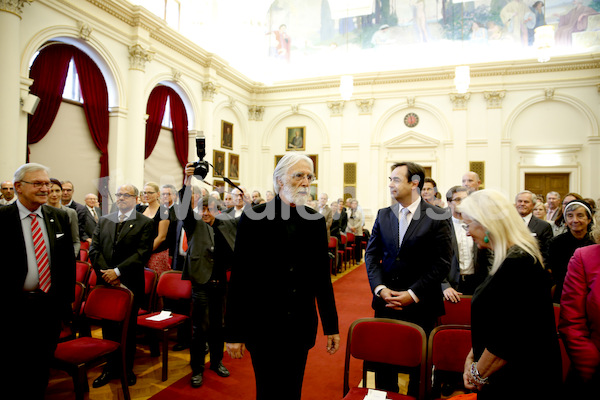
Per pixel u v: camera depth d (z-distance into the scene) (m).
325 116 15.23
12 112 7.11
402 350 2.49
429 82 13.91
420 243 2.76
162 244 4.69
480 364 1.62
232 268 2.15
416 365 2.42
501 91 13.02
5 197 5.59
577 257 1.94
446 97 13.74
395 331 2.54
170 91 12.22
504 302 1.54
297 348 2.06
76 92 9.30
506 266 1.58
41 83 8.23
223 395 3.30
